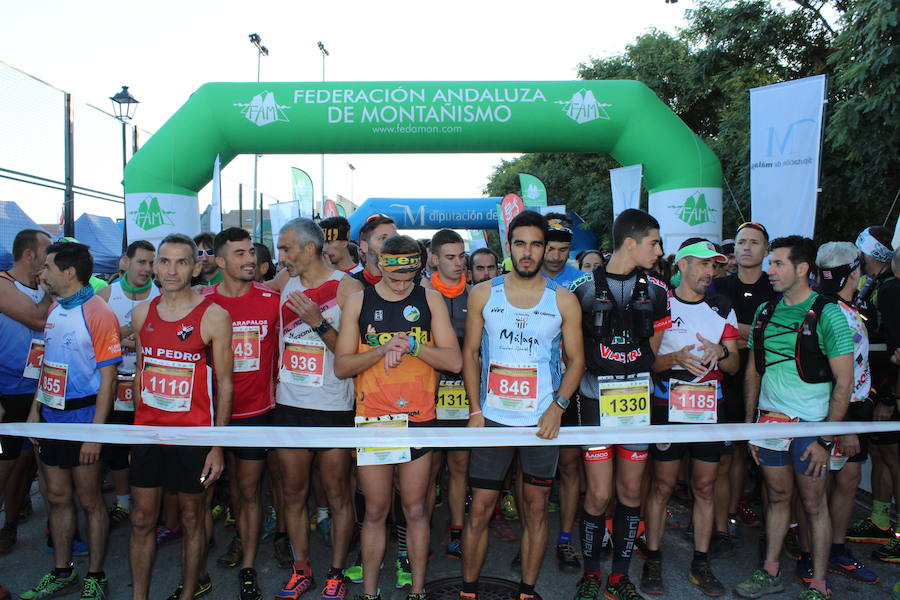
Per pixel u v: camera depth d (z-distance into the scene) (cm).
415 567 299
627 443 287
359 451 284
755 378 338
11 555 378
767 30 1123
